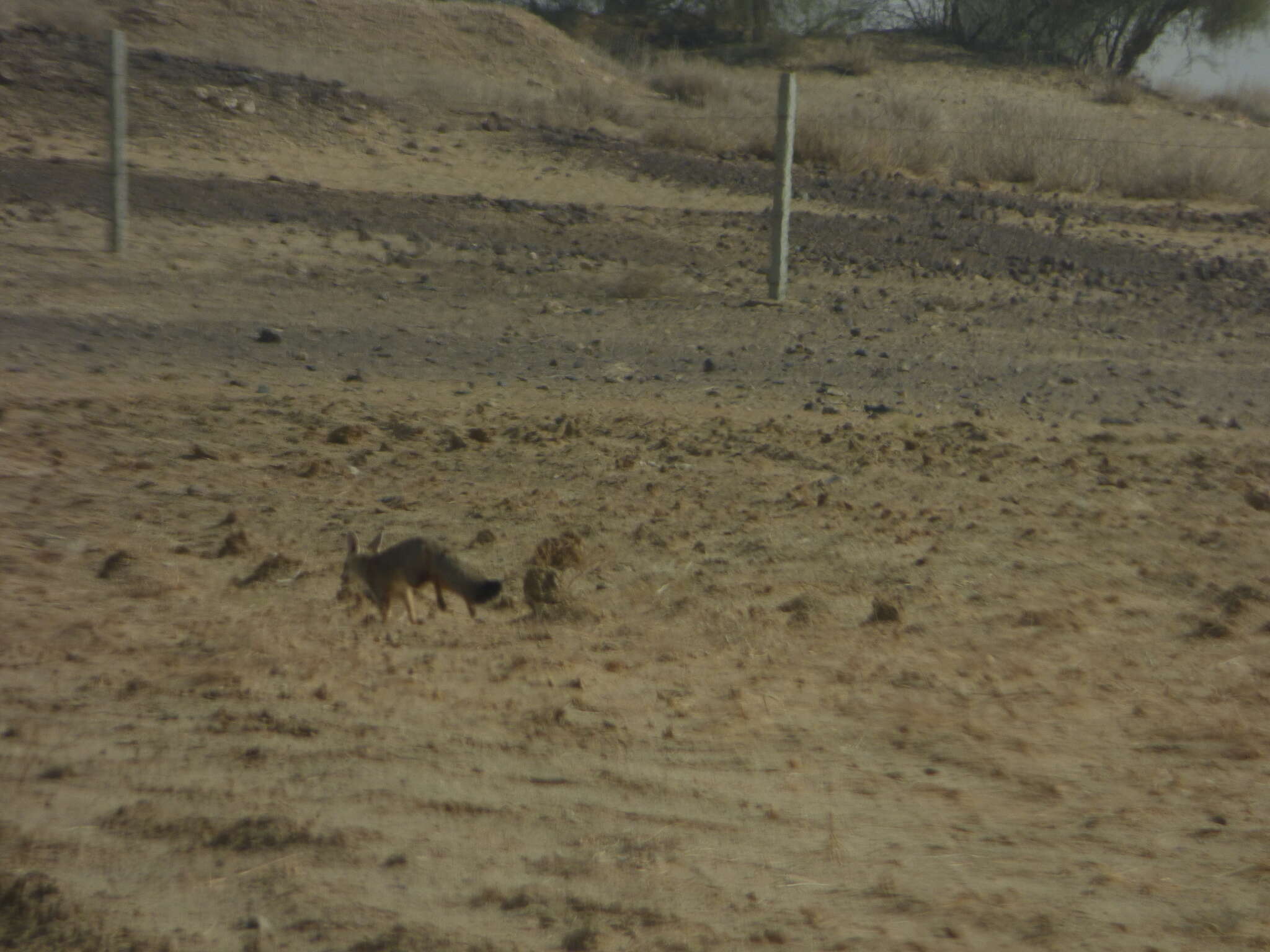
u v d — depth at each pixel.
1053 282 79.25
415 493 32.72
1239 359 61.09
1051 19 198.88
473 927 13.72
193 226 71.00
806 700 20.97
